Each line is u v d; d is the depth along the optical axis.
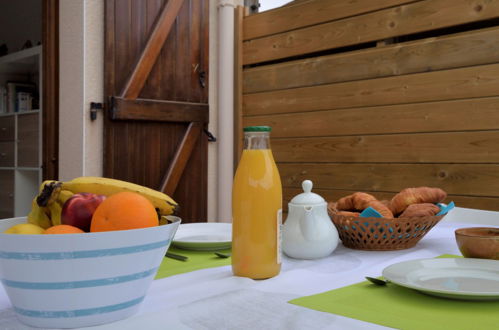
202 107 3.46
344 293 0.67
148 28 3.12
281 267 0.85
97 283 0.53
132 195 0.59
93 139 2.94
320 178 3.07
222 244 0.99
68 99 2.96
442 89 2.55
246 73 3.53
